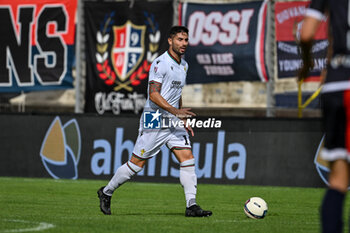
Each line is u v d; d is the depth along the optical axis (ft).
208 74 170.19
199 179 157.99
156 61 81.82
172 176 159.02
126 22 174.29
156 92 80.28
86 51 176.45
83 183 153.58
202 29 170.19
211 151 157.38
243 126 155.94
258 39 166.09
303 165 151.94
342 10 43.39
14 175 168.66
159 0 173.27
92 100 175.63
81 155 164.45
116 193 130.72
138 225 69.00
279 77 166.81
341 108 41.91
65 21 179.52
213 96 218.59
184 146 81.25
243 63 167.12
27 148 168.25
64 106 221.87
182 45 80.94
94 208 94.99
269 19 165.58
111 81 174.19
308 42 43.98
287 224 74.08
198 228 67.15
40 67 181.27
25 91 182.09
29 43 181.78
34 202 105.29
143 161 81.82
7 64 183.01
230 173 156.25
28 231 62.39
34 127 167.94
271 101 166.20
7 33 182.91
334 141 42.11
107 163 162.40
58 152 165.99
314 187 150.82
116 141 162.20
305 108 170.60
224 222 74.43
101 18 175.73
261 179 154.40
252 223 74.13
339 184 41.68
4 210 89.51
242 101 216.95
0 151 169.78
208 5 170.30
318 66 161.89
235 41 167.63
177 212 90.58
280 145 153.69
